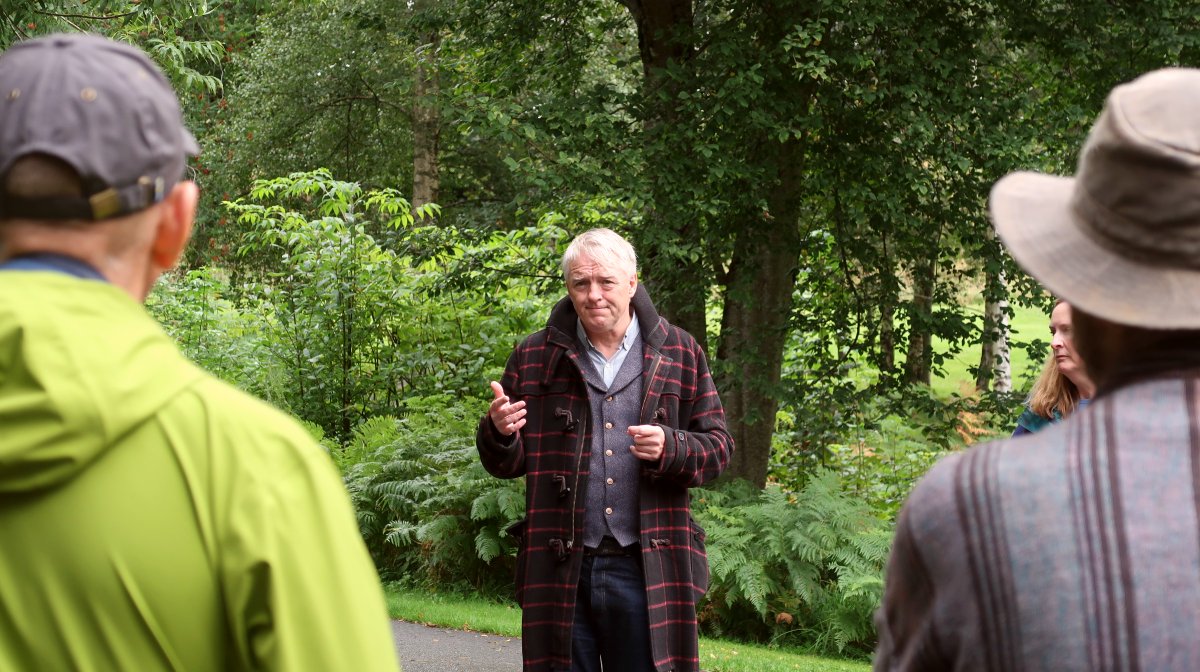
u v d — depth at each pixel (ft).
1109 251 3.92
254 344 35.35
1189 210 3.71
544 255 33.53
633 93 31.42
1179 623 3.41
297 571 3.59
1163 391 3.75
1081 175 4.05
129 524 3.53
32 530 3.51
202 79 24.11
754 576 24.43
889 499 35.09
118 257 3.76
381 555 29.27
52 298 3.52
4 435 3.34
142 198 3.69
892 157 30.12
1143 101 3.83
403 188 72.43
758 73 28.40
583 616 11.21
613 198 28.50
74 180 3.57
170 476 3.59
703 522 26.22
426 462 28.89
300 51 63.41
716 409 11.80
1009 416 32.35
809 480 29.99
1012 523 3.66
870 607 24.36
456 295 35.70
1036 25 30.40
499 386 11.25
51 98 3.57
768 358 32.96
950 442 35.65
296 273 35.88
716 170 27.81
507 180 69.72
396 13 60.03
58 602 3.51
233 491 3.61
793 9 28.78
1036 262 4.05
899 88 28.37
